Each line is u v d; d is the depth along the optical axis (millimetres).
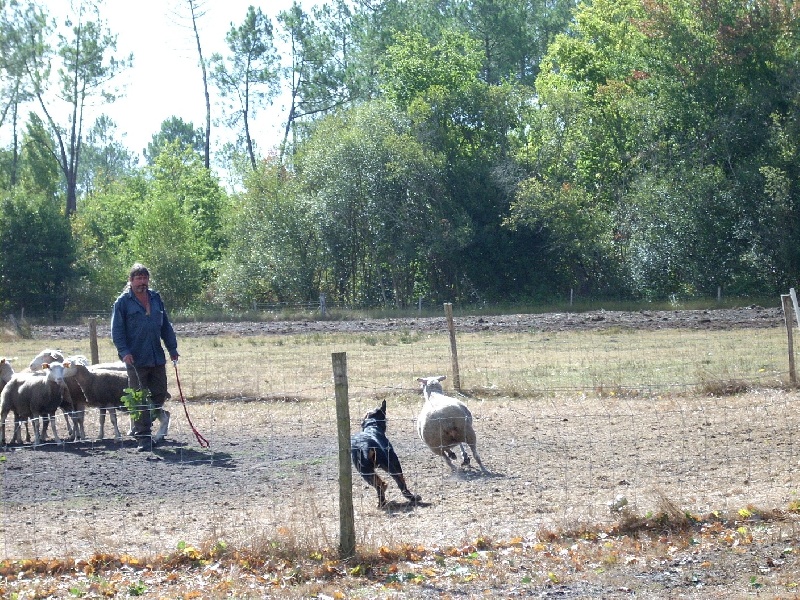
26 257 50969
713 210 44656
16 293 50906
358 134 51156
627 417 14234
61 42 59125
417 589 7242
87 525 9156
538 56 68562
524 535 8453
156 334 13531
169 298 52938
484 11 66500
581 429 13445
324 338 29844
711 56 46562
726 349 22938
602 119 50375
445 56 54688
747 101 45094
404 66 53750
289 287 51969
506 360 22438
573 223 47312
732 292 44219
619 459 11430
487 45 67312
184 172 68312
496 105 51812
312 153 52906
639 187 47094
